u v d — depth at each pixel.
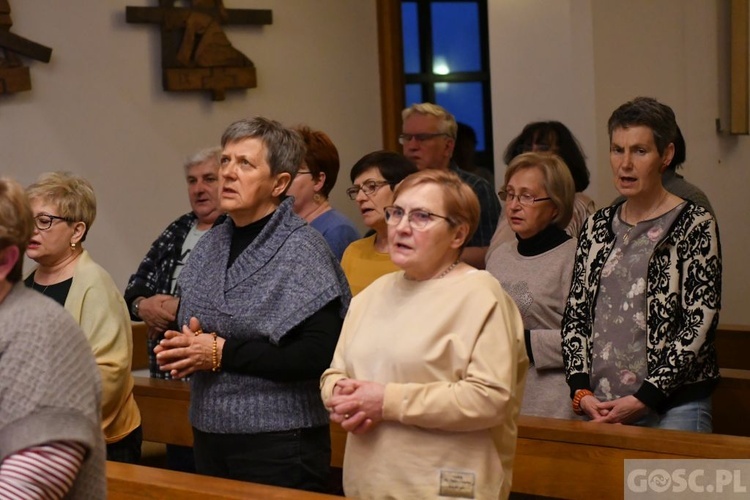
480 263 5.23
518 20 6.66
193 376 3.27
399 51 7.36
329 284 3.12
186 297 3.25
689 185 4.40
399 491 2.65
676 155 3.83
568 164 4.75
